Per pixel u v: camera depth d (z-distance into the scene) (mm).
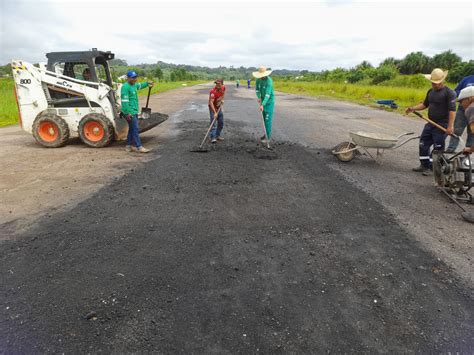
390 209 4676
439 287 3029
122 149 7887
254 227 4082
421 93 20844
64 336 2449
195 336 2439
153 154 7422
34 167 6465
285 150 7828
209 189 5320
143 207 4641
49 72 7766
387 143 6363
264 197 5023
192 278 3096
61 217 4344
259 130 10445
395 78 35062
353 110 16094
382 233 3984
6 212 4488
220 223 4184
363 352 2332
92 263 3332
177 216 4371
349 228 4094
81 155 7332
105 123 7766
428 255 3537
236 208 4625
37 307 2742
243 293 2898
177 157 7141
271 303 2783
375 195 5172
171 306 2738
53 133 7934
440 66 43781
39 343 2389
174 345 2363
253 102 20234
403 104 18219
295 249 3605
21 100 7965
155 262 3344
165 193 5148
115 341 2398
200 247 3623
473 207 4762
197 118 12891
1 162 6797
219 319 2602
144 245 3662
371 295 2908
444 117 5688
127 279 3082
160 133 9836
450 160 5102
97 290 2936
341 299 2850
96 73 8062
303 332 2490
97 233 3930
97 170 6262
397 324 2592
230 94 27859
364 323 2592
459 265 3367
